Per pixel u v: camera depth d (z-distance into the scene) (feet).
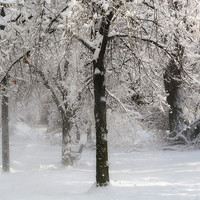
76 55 45.27
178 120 100.99
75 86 55.88
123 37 43.78
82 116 71.31
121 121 71.82
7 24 36.99
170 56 46.11
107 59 47.73
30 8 39.65
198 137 97.25
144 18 44.93
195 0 42.19
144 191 34.37
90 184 42.68
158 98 52.39
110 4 35.14
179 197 30.07
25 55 41.52
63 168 66.33
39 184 43.16
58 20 41.96
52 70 60.70
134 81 60.49
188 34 44.21
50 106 102.42
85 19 38.58
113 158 85.20
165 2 40.96
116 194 32.89
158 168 58.95
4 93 51.03
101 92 37.09
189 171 50.44
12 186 41.91
